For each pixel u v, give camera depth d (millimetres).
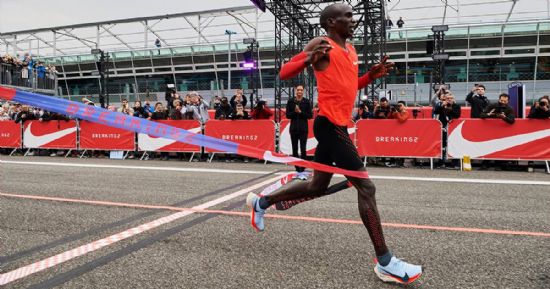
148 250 3000
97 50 25906
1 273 2564
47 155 11742
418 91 25109
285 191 2699
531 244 3119
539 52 24656
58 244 3176
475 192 5430
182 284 2367
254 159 9867
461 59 26281
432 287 2314
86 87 37344
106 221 3898
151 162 9672
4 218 4043
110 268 2637
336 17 2426
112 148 10820
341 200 4844
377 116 9523
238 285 2344
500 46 25438
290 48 20750
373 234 2361
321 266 2648
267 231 3496
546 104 7594
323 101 2402
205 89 32906
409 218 3969
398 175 7133
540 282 2381
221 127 10031
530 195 5199
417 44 26766
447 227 3623
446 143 8320
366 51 17766
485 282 2383
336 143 2375
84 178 6859
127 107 11797
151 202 4801
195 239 3270
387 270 2350
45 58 37219
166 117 11219
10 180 6637
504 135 7879
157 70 34688
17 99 2033
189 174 7352
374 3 17938
